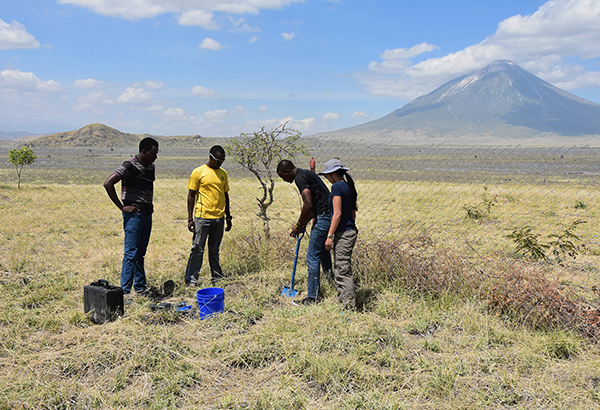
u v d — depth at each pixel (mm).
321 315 4215
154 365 3281
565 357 3463
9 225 10734
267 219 7074
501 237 8719
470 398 2814
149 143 4953
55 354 3387
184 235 9883
